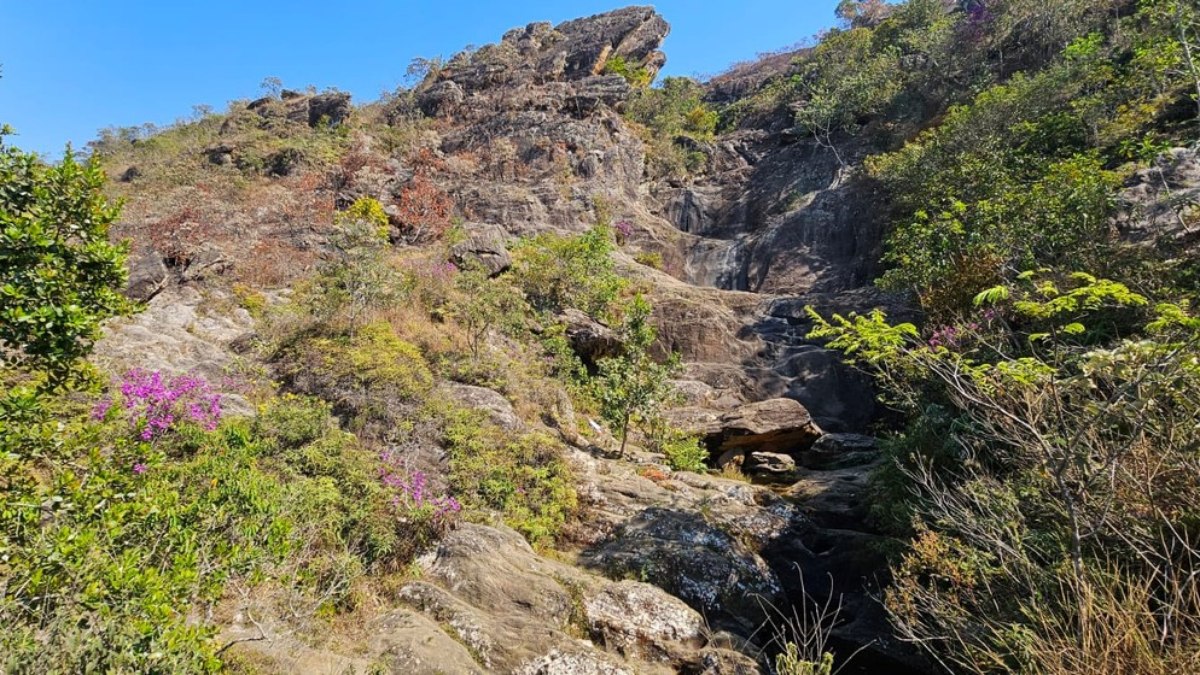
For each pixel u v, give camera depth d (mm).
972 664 3859
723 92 40312
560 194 24359
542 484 7422
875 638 5488
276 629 4031
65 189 3686
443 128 29672
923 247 10867
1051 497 3895
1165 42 9297
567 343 12508
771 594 6312
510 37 37844
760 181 27531
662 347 15922
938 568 4426
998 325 6973
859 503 8219
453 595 5156
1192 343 3035
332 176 22766
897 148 23516
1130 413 3285
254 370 8617
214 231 16516
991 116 15984
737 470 10648
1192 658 2609
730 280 22250
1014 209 9672
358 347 9133
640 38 36531
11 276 3332
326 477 5871
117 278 3848
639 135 30531
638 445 10539
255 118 29688
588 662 4559
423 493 6277
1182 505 3357
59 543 2871
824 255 20781
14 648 2559
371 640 4293
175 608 3100
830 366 14719
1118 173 12023
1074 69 16047
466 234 15414
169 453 5867
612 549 6691
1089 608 2861
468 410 8312
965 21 25375
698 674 4805
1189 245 8430
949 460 6465
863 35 30406
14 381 4465
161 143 28484
